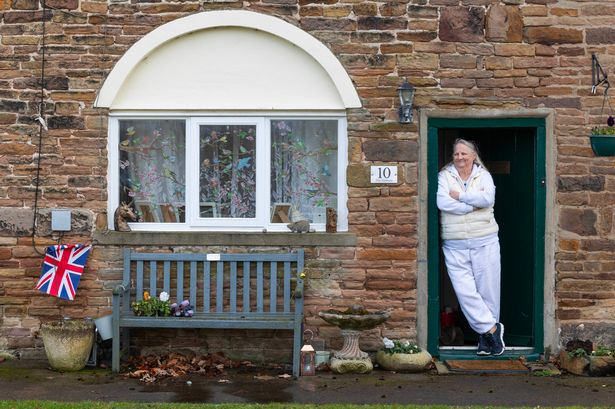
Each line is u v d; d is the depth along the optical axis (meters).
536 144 8.50
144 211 8.70
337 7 8.40
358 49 8.41
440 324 9.37
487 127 8.48
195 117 8.59
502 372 8.11
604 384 7.71
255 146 8.62
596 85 8.37
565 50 8.39
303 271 8.34
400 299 8.45
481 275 8.46
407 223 8.44
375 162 8.44
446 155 9.73
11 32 8.48
